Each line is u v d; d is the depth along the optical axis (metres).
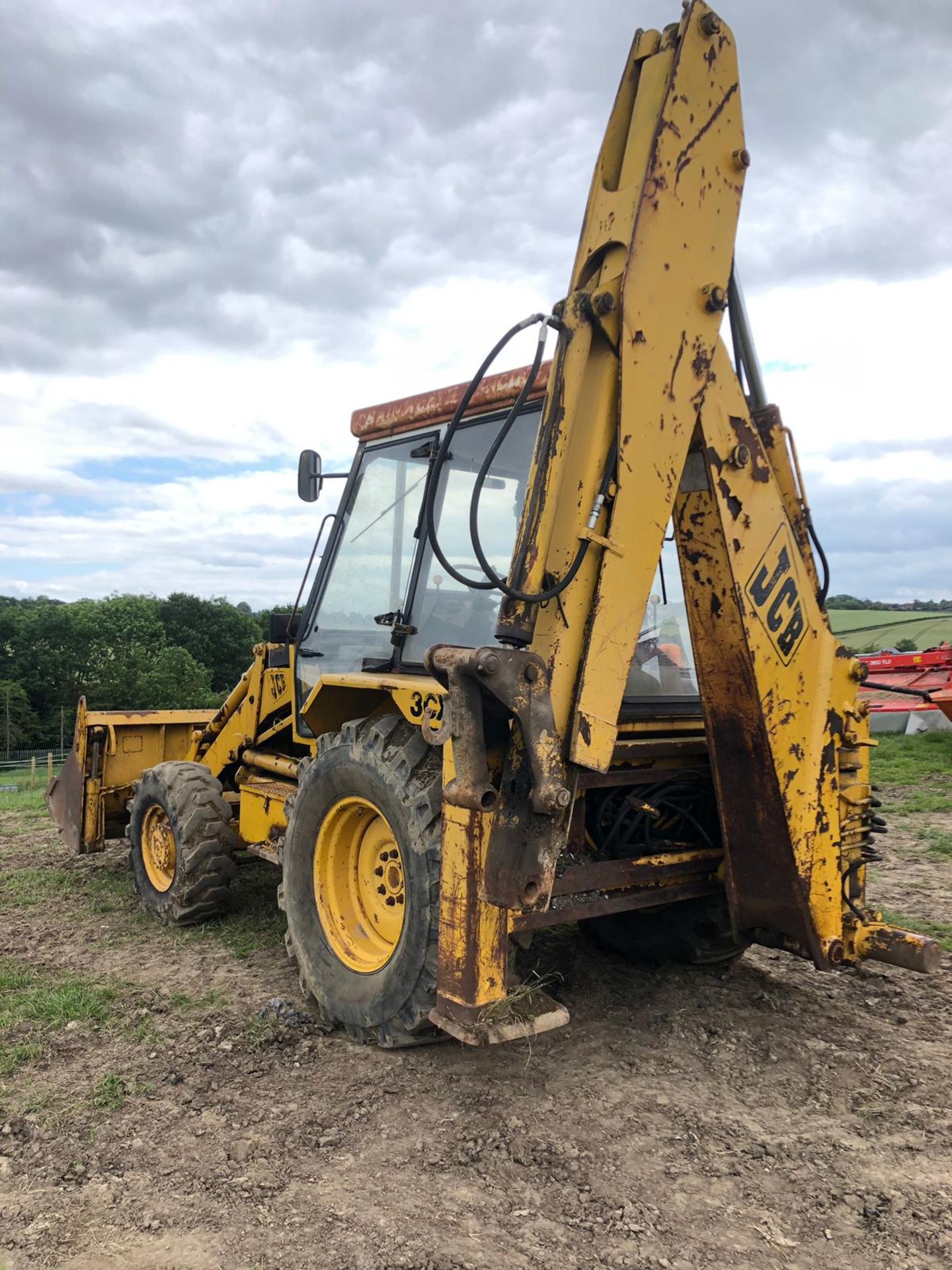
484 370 3.07
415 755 3.42
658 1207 2.57
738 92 3.25
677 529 3.43
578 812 3.54
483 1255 2.36
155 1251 2.36
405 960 3.30
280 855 4.68
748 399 3.62
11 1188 2.65
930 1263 2.35
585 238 3.11
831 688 3.64
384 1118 3.04
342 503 4.90
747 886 3.67
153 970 4.54
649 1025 3.83
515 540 3.67
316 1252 2.36
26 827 9.20
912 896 6.04
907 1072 3.43
